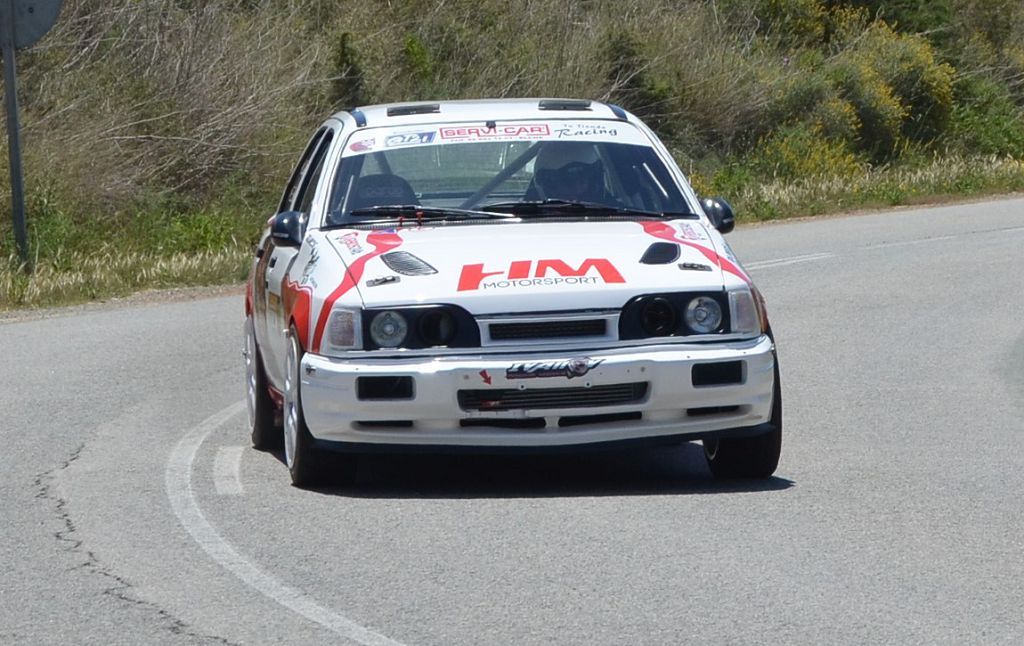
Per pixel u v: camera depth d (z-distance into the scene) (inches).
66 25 3457.2
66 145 3115.2
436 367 990.4
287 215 1162.6
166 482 1117.1
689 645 720.3
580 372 991.0
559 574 847.1
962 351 1754.4
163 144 3287.4
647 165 1211.2
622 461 1195.9
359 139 1220.5
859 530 943.7
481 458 1207.6
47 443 1282.0
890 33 5231.3
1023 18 6092.5
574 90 4190.5
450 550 903.1
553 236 1089.4
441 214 1155.9
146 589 835.4
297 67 3747.5
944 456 1186.6
